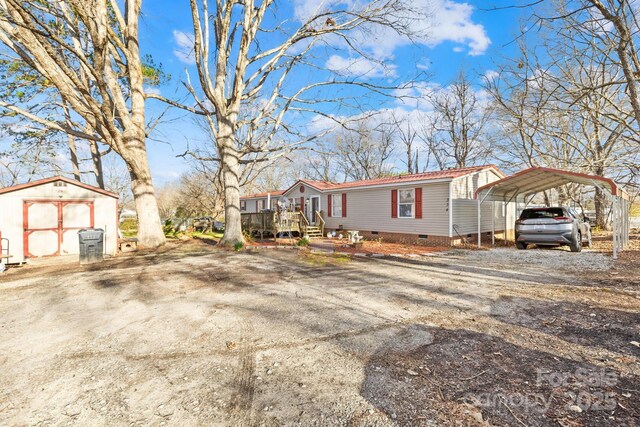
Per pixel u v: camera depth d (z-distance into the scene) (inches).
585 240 486.3
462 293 227.3
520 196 733.9
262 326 165.2
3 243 389.4
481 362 122.9
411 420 89.3
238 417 92.2
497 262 362.6
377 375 114.2
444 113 1236.5
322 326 164.1
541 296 215.5
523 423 87.3
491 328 158.4
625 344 136.6
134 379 114.4
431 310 188.5
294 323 168.9
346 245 542.3
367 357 128.5
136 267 351.9
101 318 182.4
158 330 162.1
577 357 125.9
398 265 353.4
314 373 116.4
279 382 110.8
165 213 1406.3
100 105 455.5
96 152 773.9
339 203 748.6
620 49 402.0
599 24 424.5
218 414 93.7
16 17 361.1
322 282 270.1
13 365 126.6
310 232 725.3
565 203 793.6
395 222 616.1
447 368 118.6
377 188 649.6
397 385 107.5
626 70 405.1
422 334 151.7
